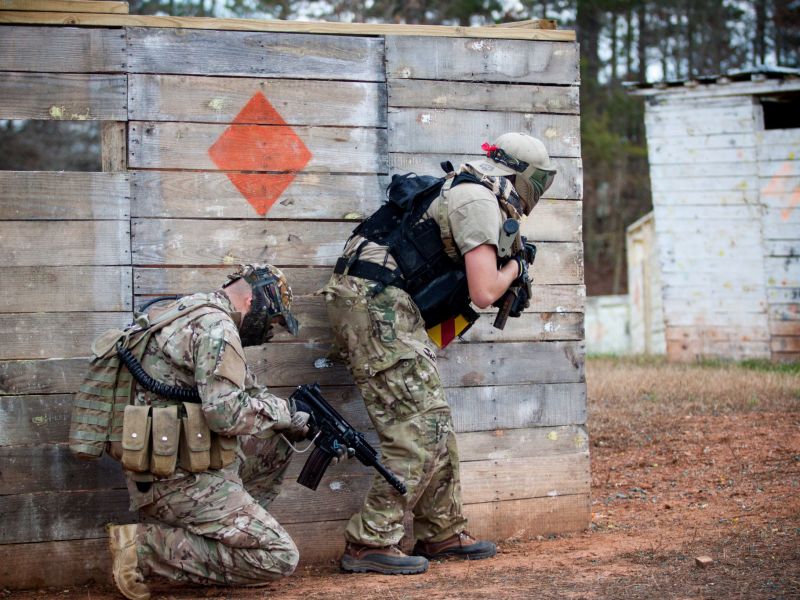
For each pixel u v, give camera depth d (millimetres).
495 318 11781
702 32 78938
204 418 9602
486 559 11211
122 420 9602
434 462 10703
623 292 82062
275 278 10180
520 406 12406
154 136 11141
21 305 10750
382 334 10438
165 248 11156
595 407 22453
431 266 10492
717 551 10688
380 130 11883
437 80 12109
